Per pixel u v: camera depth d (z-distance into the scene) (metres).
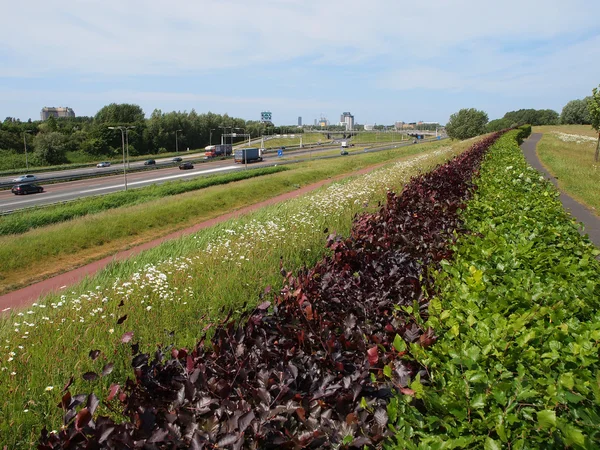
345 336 3.02
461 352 2.66
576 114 107.62
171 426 2.08
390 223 6.10
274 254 9.15
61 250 18.98
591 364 2.61
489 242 5.17
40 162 77.19
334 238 4.91
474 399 2.23
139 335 5.73
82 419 1.98
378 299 3.92
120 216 23.11
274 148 107.50
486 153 21.67
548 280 4.00
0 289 15.35
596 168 26.80
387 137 164.12
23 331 6.59
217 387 2.32
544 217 6.55
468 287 3.79
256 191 32.53
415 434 2.27
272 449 2.10
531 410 2.16
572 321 3.12
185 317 6.38
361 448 2.14
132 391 2.43
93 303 7.53
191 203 27.06
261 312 3.13
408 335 3.07
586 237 5.72
